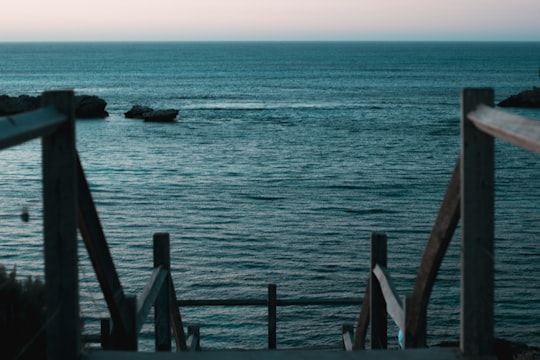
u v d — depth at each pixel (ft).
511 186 123.75
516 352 40.11
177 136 198.39
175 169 143.54
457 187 11.12
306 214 104.17
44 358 12.89
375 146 176.45
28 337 12.89
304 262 79.30
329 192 120.67
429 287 12.61
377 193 119.55
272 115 259.80
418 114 261.44
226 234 92.12
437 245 11.90
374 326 17.87
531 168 141.49
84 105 250.78
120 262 78.02
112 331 13.12
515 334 57.31
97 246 11.47
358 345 20.31
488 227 10.68
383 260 17.80
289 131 210.38
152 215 102.99
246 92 376.27
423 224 97.50
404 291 69.26
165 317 17.76
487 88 10.57
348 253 82.94
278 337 56.95
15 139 8.11
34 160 150.20
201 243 87.56
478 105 10.54
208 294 67.92
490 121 9.59
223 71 613.11
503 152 161.79
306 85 431.43
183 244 87.10
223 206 109.50
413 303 13.12
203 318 60.39
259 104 304.71
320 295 67.72
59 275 10.58
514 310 62.54
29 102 244.63
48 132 9.66
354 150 169.99
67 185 10.48
